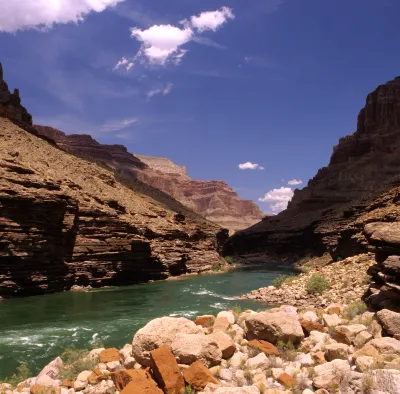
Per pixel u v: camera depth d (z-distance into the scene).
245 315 11.78
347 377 6.91
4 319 21.14
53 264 34.69
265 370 8.27
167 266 49.00
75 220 38.09
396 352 7.81
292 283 27.34
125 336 16.64
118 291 35.09
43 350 14.52
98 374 8.75
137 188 101.69
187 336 8.75
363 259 26.61
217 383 7.59
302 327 10.34
